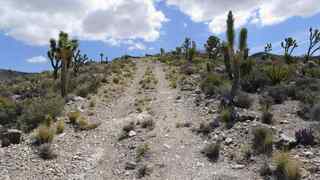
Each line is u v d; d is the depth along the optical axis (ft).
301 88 73.31
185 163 42.91
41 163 42.73
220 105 66.85
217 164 42.22
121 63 206.18
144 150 46.47
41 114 61.41
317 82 79.66
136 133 55.06
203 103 73.51
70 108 75.00
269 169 38.19
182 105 76.54
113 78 123.75
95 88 100.22
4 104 72.02
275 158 39.88
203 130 53.83
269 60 143.74
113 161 44.98
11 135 50.21
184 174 39.75
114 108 79.15
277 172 37.65
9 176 38.75
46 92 98.89
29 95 100.01
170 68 160.97
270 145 43.60
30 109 63.93
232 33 72.69
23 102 74.79
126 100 88.79
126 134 54.95
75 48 109.81
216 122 55.67
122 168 42.55
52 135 50.65
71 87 98.73
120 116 70.44
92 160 45.03
